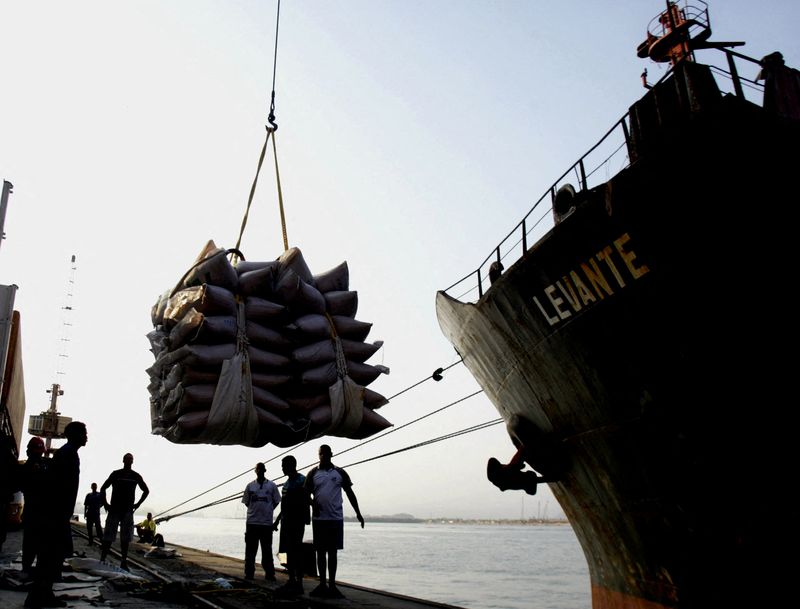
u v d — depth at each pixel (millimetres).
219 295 9469
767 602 5742
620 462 6832
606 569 8000
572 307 6688
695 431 5945
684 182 5562
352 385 10117
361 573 36188
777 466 5566
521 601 24344
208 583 8492
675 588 6605
